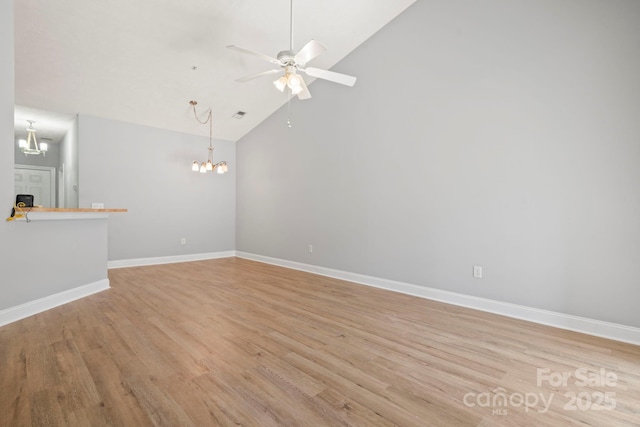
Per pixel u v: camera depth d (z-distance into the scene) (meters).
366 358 2.18
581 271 2.71
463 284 3.41
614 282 2.57
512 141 3.06
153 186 5.72
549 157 2.85
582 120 2.69
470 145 3.34
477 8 3.28
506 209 3.10
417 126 3.77
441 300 3.57
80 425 1.47
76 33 3.52
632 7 2.46
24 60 3.73
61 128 5.87
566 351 2.33
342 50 4.45
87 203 5.04
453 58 3.46
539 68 2.89
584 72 2.67
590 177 2.66
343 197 4.63
